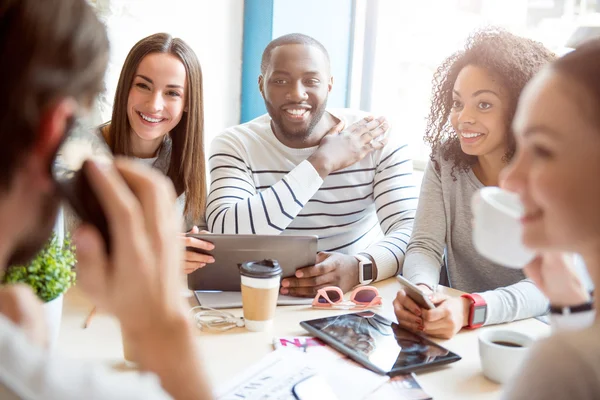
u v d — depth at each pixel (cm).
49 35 43
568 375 51
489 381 111
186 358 54
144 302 52
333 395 101
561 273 78
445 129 194
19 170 44
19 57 42
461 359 120
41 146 45
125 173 54
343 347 119
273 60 207
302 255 150
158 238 52
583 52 58
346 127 225
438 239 186
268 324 130
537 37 248
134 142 205
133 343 54
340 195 213
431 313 129
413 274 168
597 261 58
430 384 109
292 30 300
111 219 50
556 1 246
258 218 190
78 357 113
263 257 149
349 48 319
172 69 195
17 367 42
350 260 163
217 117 313
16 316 66
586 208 57
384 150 216
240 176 209
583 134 55
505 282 183
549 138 57
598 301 58
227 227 192
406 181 213
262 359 113
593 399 51
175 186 204
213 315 135
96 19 47
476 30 182
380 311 145
